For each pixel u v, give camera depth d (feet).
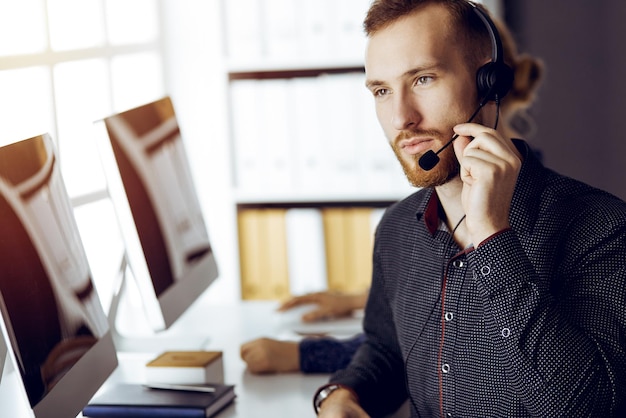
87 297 5.25
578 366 4.20
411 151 4.82
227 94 10.31
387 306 5.80
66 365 4.70
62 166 7.74
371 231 10.19
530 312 4.25
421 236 5.29
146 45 9.85
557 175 4.92
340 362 6.29
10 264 4.30
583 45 11.17
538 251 4.64
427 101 4.74
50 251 4.83
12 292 4.26
